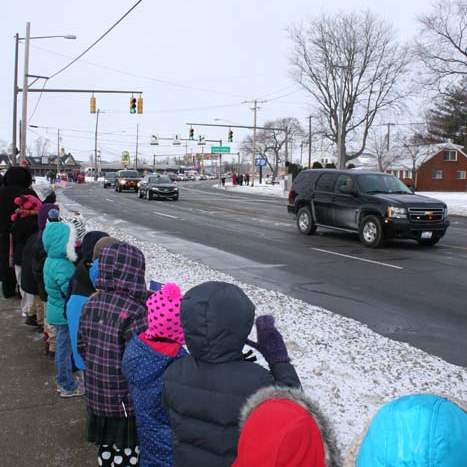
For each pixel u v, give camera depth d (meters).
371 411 4.25
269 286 10.21
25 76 31.39
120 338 3.31
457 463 1.46
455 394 4.67
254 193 54.78
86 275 4.32
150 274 9.59
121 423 3.38
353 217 16.62
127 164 128.25
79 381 5.03
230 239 17.41
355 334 6.36
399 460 1.47
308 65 60.06
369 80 58.81
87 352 3.42
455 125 70.56
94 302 3.44
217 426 2.37
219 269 11.95
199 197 44.97
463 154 74.56
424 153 77.81
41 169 133.62
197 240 17.06
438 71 42.56
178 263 10.98
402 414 1.53
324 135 65.00
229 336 2.36
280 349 2.60
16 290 8.91
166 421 2.81
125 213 26.98
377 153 81.44
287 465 1.89
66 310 4.50
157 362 2.77
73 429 4.41
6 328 7.15
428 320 7.93
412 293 9.79
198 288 2.43
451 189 75.31
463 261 13.52
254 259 13.50
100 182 94.62
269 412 1.98
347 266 12.64
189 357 2.55
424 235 15.78
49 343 6.01
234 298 2.38
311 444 1.93
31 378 5.46
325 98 60.41
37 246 5.75
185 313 2.40
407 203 15.59
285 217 25.61
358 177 17.00
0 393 5.09
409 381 4.91
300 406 2.03
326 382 4.80
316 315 7.22
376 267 12.53
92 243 4.41
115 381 3.33
